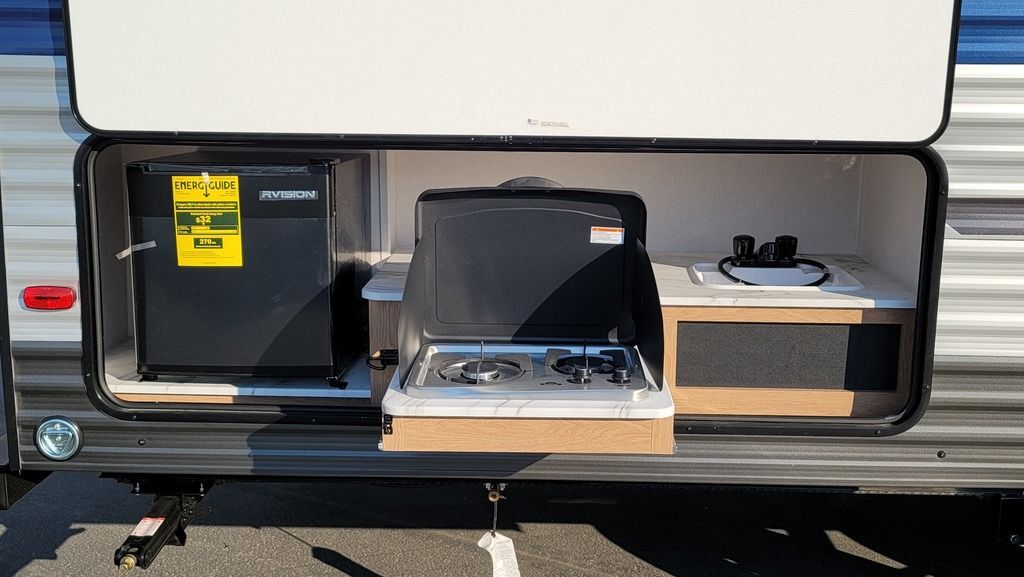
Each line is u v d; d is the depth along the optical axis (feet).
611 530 11.33
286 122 8.10
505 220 8.90
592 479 8.88
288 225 9.12
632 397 7.64
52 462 8.93
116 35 7.98
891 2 7.80
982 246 8.25
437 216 8.91
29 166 8.34
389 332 9.25
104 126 8.13
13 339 8.67
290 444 8.91
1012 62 7.93
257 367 9.37
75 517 11.59
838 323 9.08
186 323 9.30
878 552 10.83
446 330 9.11
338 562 10.54
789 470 8.83
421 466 8.91
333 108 8.06
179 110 8.09
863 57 7.89
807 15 7.84
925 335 8.45
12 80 8.17
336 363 9.47
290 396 9.36
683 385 9.29
